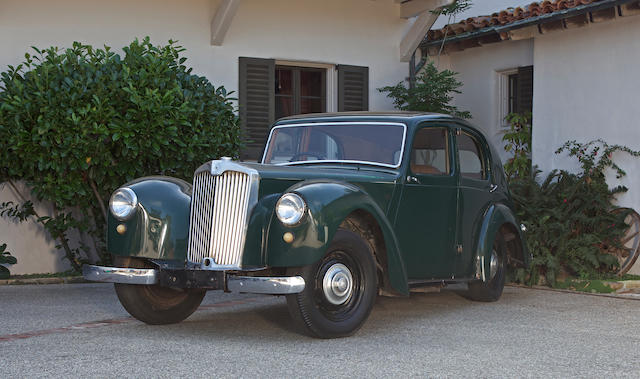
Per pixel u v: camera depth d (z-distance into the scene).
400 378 3.90
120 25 9.68
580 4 9.34
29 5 9.16
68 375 3.93
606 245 9.17
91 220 9.04
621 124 9.34
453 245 6.26
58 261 9.09
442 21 13.14
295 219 4.68
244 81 10.48
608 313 6.44
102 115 7.77
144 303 5.48
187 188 5.44
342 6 11.29
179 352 4.53
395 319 5.96
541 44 10.40
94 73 8.02
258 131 10.62
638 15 9.11
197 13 10.16
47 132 7.70
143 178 5.48
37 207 8.95
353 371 4.04
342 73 11.23
